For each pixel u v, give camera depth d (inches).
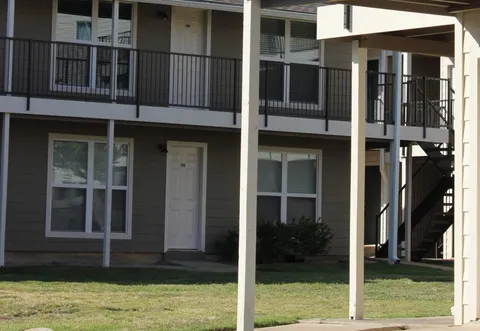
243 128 392.8
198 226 922.7
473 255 429.4
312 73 970.7
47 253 858.8
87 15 880.9
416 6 434.0
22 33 857.5
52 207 863.7
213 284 689.6
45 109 799.7
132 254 890.7
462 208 436.8
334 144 991.6
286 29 965.2
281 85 955.3
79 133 873.5
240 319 386.9
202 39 929.5
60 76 861.2
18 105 791.7
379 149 1074.7
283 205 965.2
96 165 882.8
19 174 850.8
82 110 814.5
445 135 971.9
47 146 861.2
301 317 504.1
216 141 931.3
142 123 853.2
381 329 434.6
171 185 914.7
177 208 917.8
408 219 985.5
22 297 569.0
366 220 1253.7
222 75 933.2
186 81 912.9
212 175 929.5
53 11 868.0
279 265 874.8
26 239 850.8
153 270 789.9
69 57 866.8
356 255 478.0
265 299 607.2
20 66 850.1
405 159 1040.2
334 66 987.9
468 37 435.2
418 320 483.5
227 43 939.3
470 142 433.7
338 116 950.4
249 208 389.1
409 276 797.9
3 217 784.9
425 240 1009.5
